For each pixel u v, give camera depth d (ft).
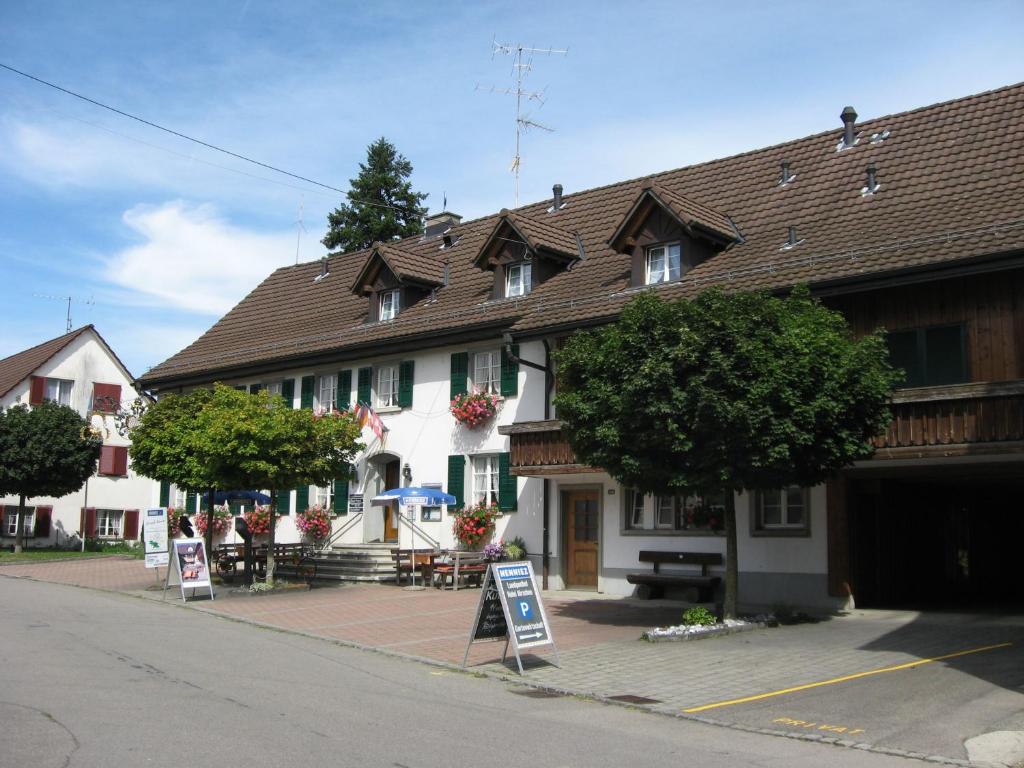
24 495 117.91
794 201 69.41
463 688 36.24
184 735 26.48
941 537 68.33
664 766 24.98
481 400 76.38
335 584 76.23
